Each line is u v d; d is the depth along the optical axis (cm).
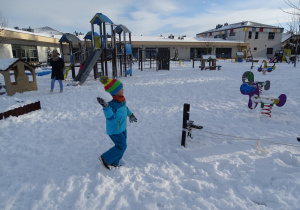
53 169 313
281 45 5012
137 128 482
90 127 498
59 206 238
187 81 1254
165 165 321
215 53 4759
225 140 407
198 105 684
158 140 415
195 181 274
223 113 591
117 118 288
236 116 561
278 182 265
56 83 1267
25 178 292
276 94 809
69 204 241
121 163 327
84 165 323
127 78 1483
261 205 229
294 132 439
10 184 280
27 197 254
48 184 273
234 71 1903
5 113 527
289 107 625
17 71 941
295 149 361
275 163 310
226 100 741
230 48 4797
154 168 313
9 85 863
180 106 674
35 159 346
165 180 281
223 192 254
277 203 230
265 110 602
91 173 301
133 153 363
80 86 1112
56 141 419
